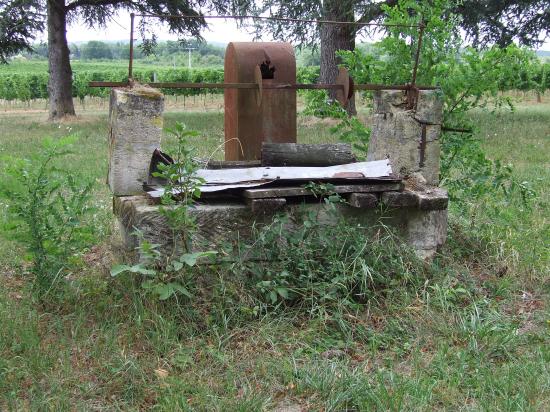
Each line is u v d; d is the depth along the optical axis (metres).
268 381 3.79
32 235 4.70
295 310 4.58
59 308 4.63
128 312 4.44
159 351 4.03
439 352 4.09
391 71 6.34
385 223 5.13
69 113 25.28
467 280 5.17
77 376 3.77
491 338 4.28
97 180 9.48
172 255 4.55
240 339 4.28
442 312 4.64
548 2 22.55
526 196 6.63
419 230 5.20
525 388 3.63
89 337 4.18
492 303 4.93
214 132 16.75
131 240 4.74
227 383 3.72
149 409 3.52
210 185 4.82
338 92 6.27
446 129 6.00
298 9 20.19
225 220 4.72
